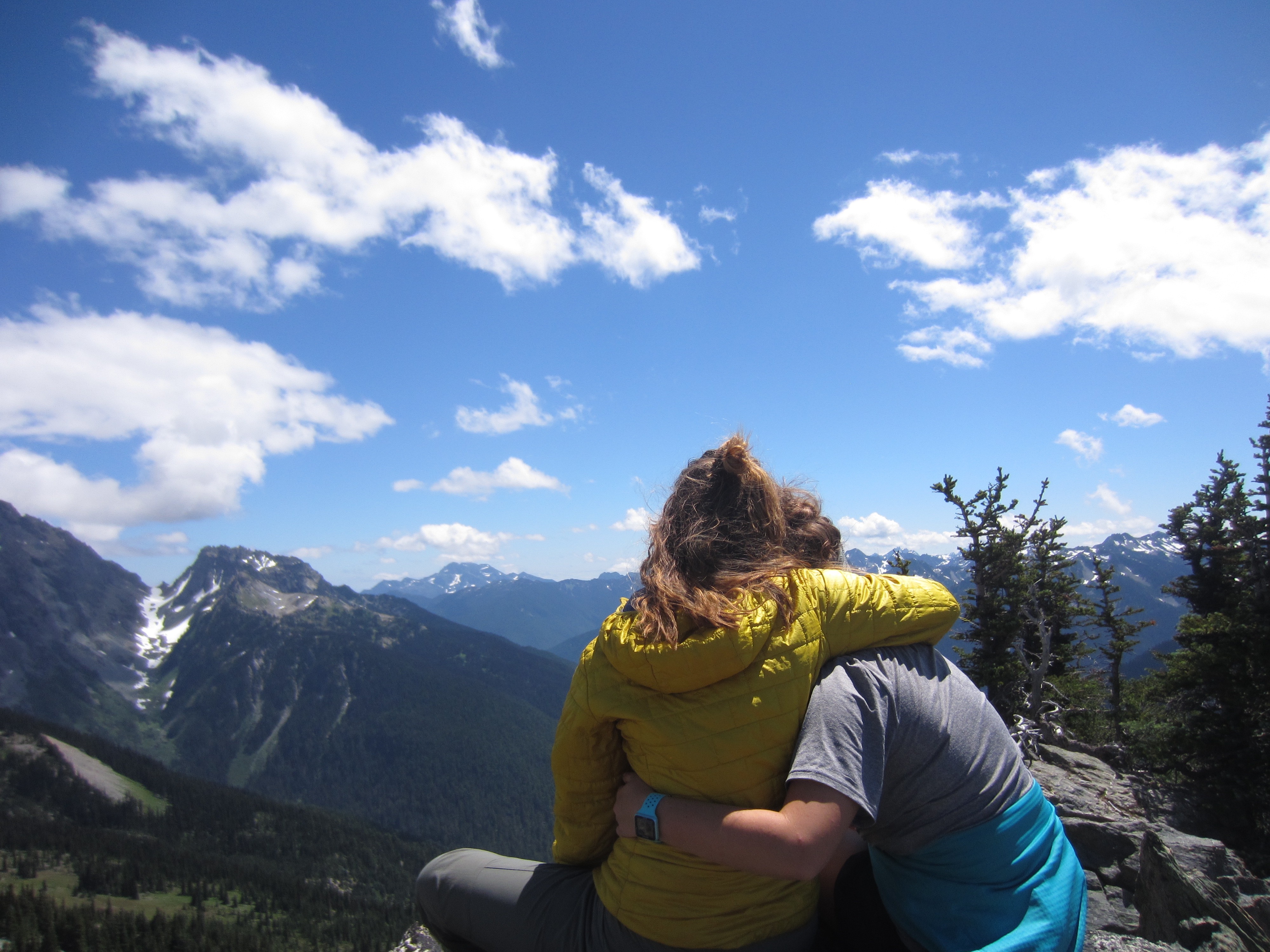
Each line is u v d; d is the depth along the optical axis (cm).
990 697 2269
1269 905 643
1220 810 1162
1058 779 1084
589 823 244
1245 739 1452
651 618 212
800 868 181
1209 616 1709
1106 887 687
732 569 221
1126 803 1059
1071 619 2569
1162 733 1606
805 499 271
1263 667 1562
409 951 372
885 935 233
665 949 209
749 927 208
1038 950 190
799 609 212
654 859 211
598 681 224
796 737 205
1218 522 2375
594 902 236
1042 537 2550
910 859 216
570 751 234
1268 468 1741
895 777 210
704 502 240
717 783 203
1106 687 2669
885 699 206
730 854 190
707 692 204
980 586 2444
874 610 221
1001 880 204
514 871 264
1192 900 479
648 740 210
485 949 269
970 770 208
